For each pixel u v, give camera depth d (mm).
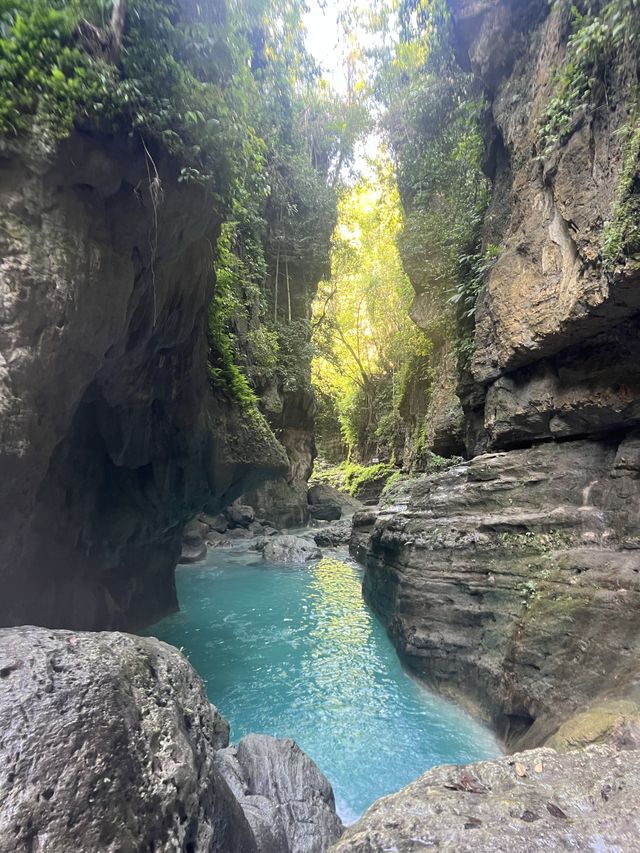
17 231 4340
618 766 3422
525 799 3111
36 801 2156
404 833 2832
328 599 13734
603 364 6609
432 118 13594
